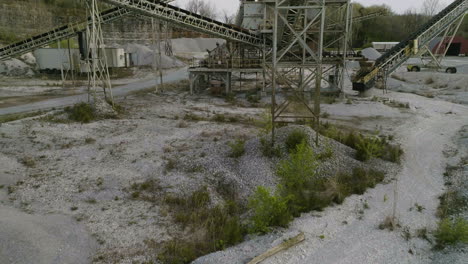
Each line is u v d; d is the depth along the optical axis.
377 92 35.62
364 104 29.03
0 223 9.62
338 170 13.84
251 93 34.28
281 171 12.59
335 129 19.59
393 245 8.88
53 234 9.52
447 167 14.63
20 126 20.55
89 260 8.59
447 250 8.59
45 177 13.84
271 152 14.87
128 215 10.94
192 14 29.31
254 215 10.32
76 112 23.45
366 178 13.31
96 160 15.94
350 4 33.53
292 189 11.83
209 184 13.21
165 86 40.53
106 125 22.11
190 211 11.26
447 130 20.75
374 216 10.47
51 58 50.25
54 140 18.61
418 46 36.28
